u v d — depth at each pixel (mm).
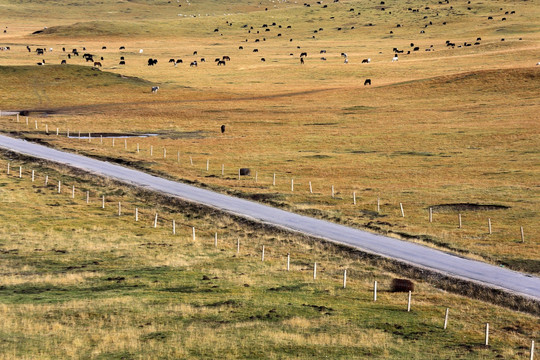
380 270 90500
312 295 78000
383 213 121500
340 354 58375
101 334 61844
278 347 59469
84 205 128250
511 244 100062
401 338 63938
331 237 105000
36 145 185000
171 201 129125
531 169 160375
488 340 64562
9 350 56219
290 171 161500
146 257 95438
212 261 93750
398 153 184875
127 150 182750
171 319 67250
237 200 130750
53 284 80688
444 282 84938
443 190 139500
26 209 123438
